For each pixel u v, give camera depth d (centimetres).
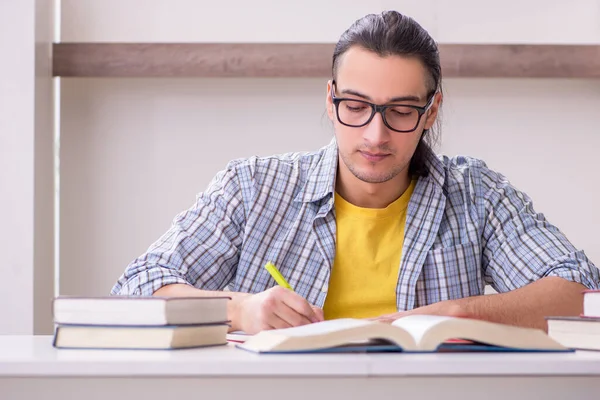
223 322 99
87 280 278
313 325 94
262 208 168
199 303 96
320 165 171
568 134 278
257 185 169
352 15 280
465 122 278
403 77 143
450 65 269
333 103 150
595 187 278
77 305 94
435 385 76
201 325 96
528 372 76
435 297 166
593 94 278
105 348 93
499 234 170
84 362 76
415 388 76
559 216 278
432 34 278
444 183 172
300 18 280
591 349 93
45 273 270
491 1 278
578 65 269
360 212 167
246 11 279
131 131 279
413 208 167
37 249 263
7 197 259
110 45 272
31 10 261
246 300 126
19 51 260
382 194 166
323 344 84
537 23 278
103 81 279
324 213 165
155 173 279
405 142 147
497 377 77
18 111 260
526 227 170
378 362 75
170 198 279
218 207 168
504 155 279
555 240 166
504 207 173
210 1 279
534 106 278
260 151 280
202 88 280
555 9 278
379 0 279
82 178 279
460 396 76
